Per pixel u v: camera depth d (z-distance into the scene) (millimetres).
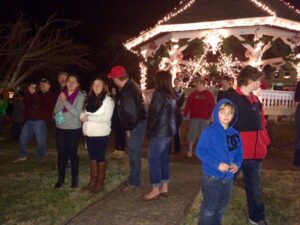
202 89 5816
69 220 3311
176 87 5914
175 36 9500
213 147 2602
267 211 3574
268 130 7371
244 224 3277
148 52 10367
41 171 4977
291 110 8742
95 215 3422
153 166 3744
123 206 3635
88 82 17375
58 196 3938
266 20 8148
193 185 4289
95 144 3979
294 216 3494
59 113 4062
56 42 15984
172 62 9578
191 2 9859
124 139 5988
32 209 3578
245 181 3152
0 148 6871
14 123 7953
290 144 6945
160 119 3652
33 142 7562
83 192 4055
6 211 3527
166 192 3885
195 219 3355
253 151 2994
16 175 4762
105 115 3930
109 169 5004
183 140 7500
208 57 10773
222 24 8648
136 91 3875
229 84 5281
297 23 8523
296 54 8797
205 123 5812
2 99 8164
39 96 5469
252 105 3004
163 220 3322
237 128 2979
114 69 3836
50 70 14445
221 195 2707
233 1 9258
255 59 8516
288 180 4562
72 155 4141
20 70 14422
